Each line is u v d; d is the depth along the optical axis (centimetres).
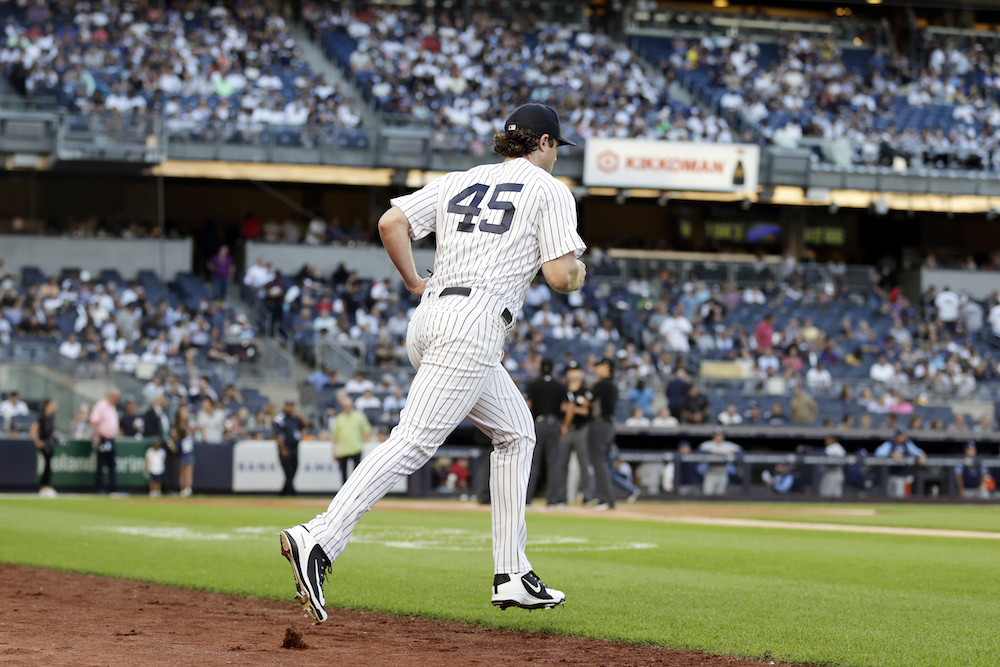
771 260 6084
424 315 856
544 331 4909
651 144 5322
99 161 4828
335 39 6097
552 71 6091
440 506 3055
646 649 871
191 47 5622
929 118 6350
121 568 1419
